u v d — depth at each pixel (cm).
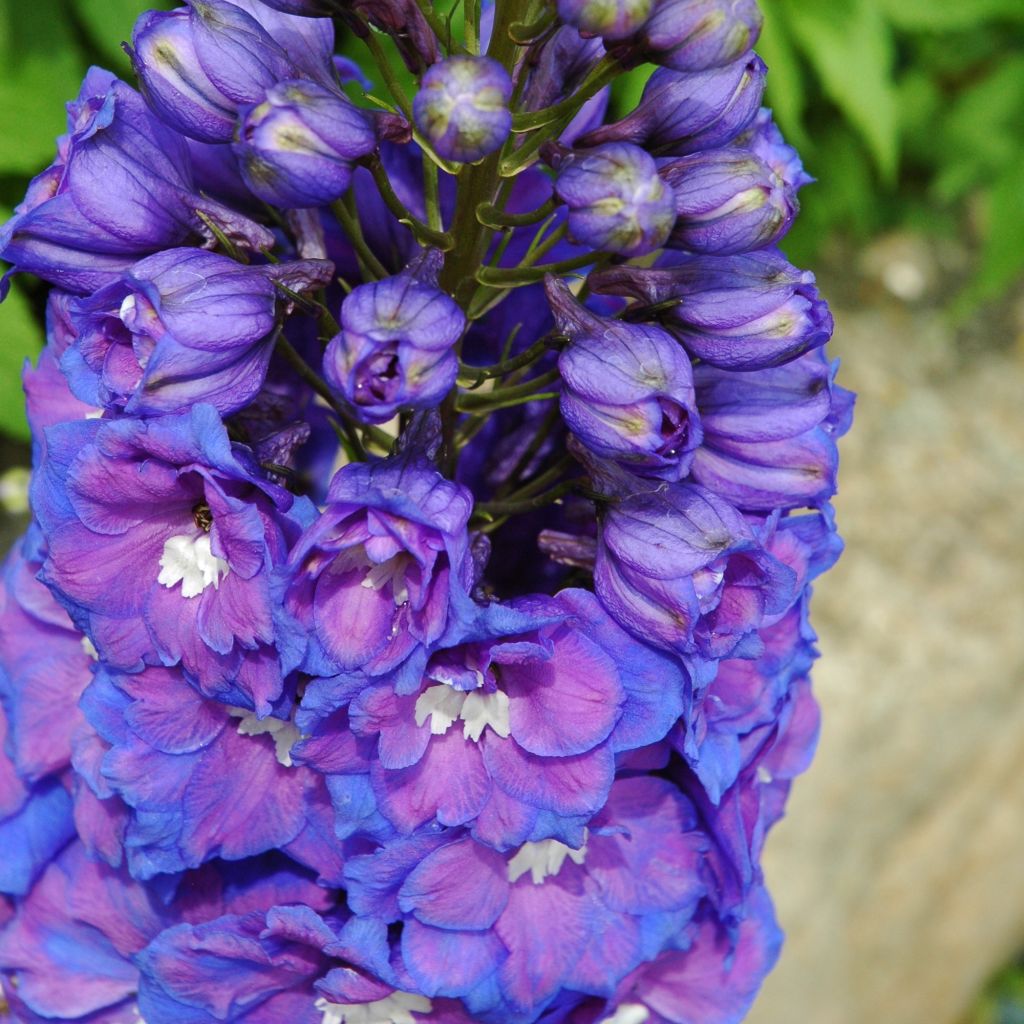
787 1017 80
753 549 39
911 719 77
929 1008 92
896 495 84
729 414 41
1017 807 84
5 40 54
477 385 41
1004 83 88
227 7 39
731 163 39
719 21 38
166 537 38
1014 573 82
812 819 76
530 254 41
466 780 39
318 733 38
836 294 95
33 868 43
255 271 39
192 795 40
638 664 39
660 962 44
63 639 43
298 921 40
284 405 42
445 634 37
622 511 39
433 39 40
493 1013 40
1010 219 87
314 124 38
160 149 40
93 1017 45
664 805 41
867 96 70
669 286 40
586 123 43
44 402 42
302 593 37
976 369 93
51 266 39
